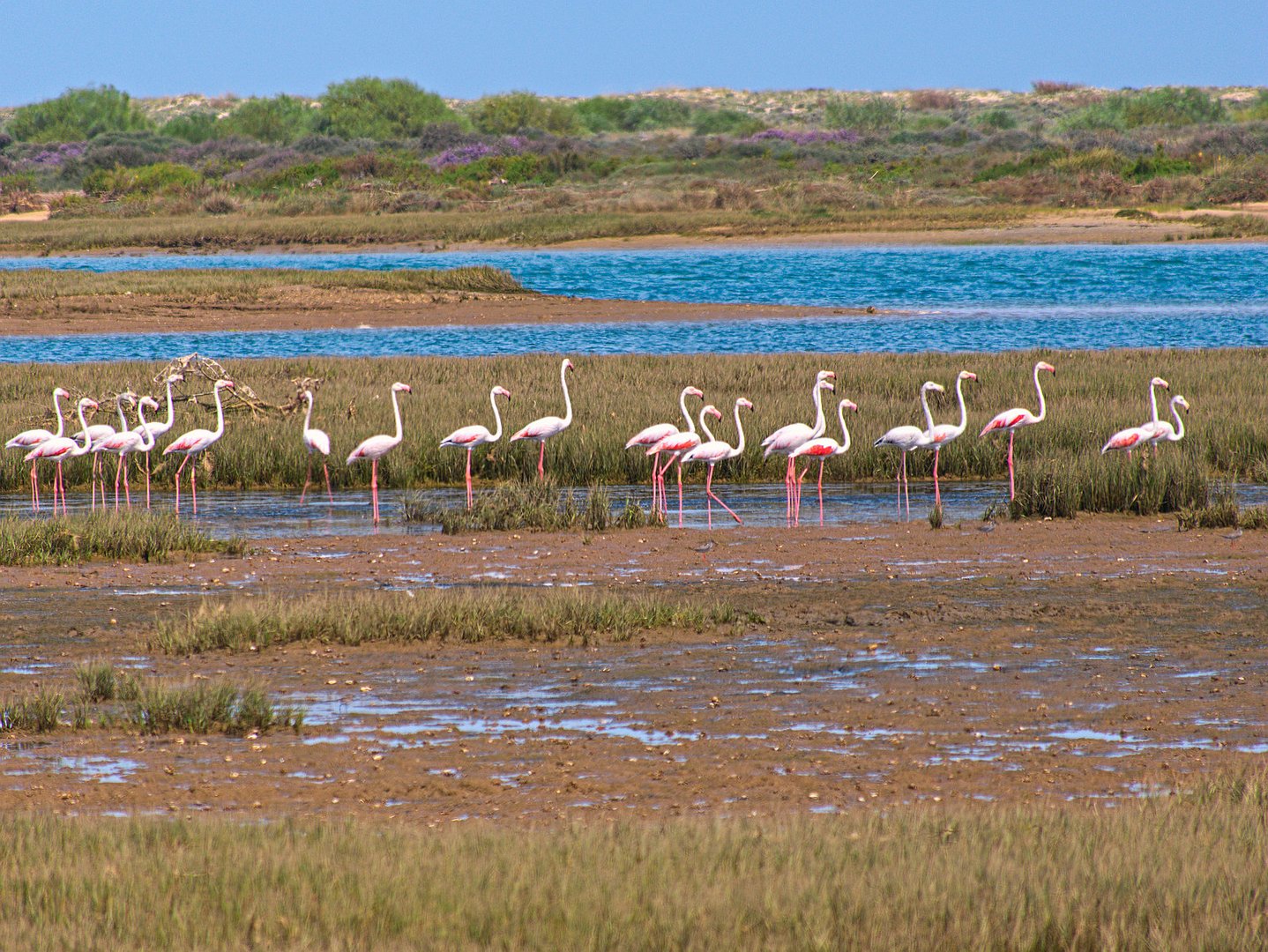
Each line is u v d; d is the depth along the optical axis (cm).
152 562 1670
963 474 2381
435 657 1216
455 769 931
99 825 766
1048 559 1650
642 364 3409
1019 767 931
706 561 1659
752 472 2362
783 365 3362
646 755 958
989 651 1228
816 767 934
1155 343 4297
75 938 600
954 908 634
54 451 2045
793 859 685
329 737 1001
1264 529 1819
